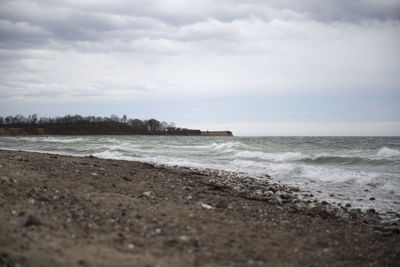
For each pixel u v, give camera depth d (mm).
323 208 9961
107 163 16797
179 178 13805
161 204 8312
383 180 14039
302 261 5402
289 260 5379
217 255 5250
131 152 30453
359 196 11914
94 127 197750
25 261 4066
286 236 6664
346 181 15031
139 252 5000
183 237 5883
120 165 16500
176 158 25766
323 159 22531
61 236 5266
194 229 6477
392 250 6250
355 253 6035
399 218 8891
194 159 25234
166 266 4543
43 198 7426
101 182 10484
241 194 11227
